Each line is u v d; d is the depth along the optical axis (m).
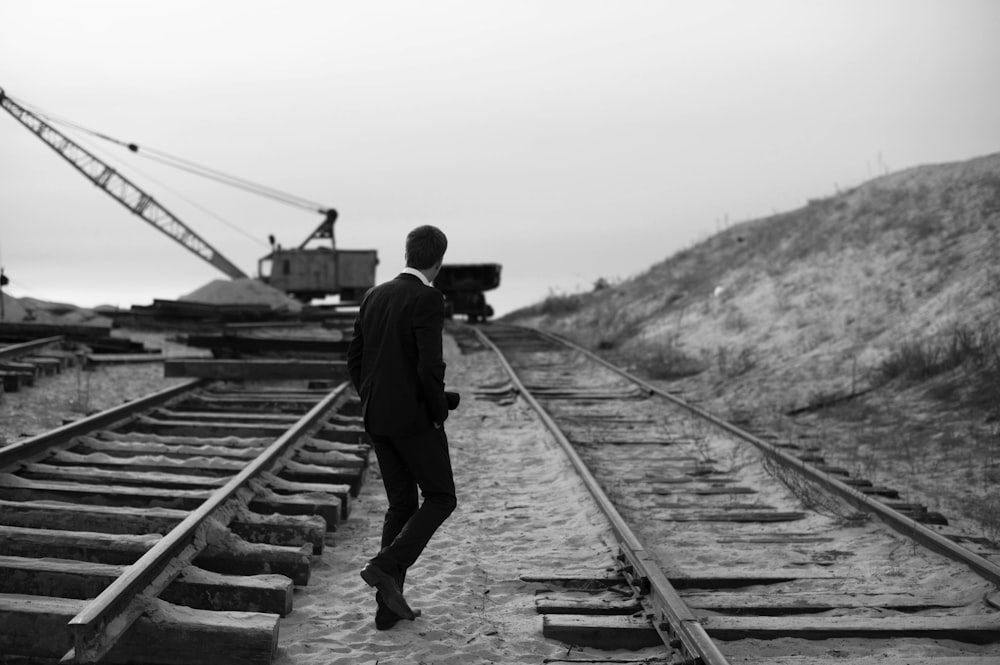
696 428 10.87
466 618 4.70
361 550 5.85
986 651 4.35
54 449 7.35
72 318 23.20
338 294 44.88
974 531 6.58
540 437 10.34
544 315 37.69
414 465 4.48
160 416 9.89
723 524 6.80
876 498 7.29
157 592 4.13
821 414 11.73
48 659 3.79
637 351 20.17
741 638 4.44
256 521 5.54
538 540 6.22
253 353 15.36
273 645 3.92
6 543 4.83
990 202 18.31
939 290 15.51
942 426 10.03
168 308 23.39
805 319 17.56
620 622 4.50
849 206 24.36
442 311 4.41
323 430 9.09
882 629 4.46
